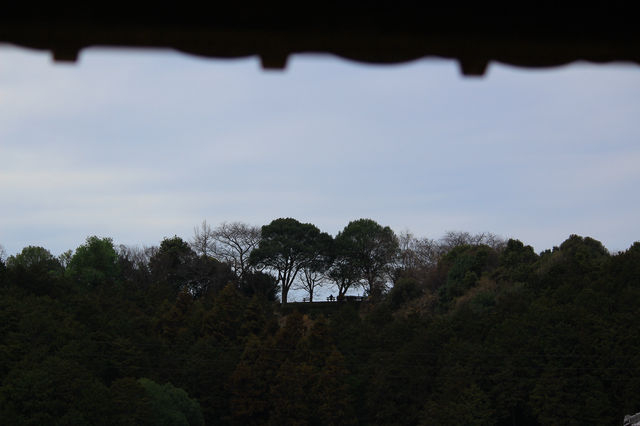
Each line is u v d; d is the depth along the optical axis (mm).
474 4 4008
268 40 3977
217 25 3912
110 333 56312
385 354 56438
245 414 55531
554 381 48500
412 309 66500
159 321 65812
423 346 55719
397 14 3984
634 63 4270
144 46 3998
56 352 47469
